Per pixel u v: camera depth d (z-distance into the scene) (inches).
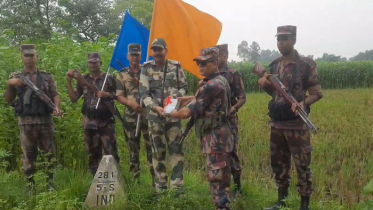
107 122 249.8
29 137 228.5
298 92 204.1
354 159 333.1
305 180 209.3
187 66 250.1
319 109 603.2
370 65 1268.5
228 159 185.5
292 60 207.0
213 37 255.6
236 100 235.9
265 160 338.6
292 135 205.9
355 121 485.4
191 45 249.4
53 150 237.8
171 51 248.8
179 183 222.2
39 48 402.0
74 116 293.9
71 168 286.8
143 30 274.5
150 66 228.5
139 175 259.9
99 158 257.3
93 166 256.8
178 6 248.5
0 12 1229.7
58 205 193.0
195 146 377.7
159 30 247.6
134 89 248.8
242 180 279.4
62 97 297.4
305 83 205.8
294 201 221.3
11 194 213.5
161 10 247.9
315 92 205.8
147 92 225.8
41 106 227.5
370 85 1289.4
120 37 265.6
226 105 185.2
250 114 557.3
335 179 285.0
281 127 208.2
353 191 262.5
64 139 292.4
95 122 247.0
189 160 343.3
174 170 223.8
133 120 252.2
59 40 402.0
